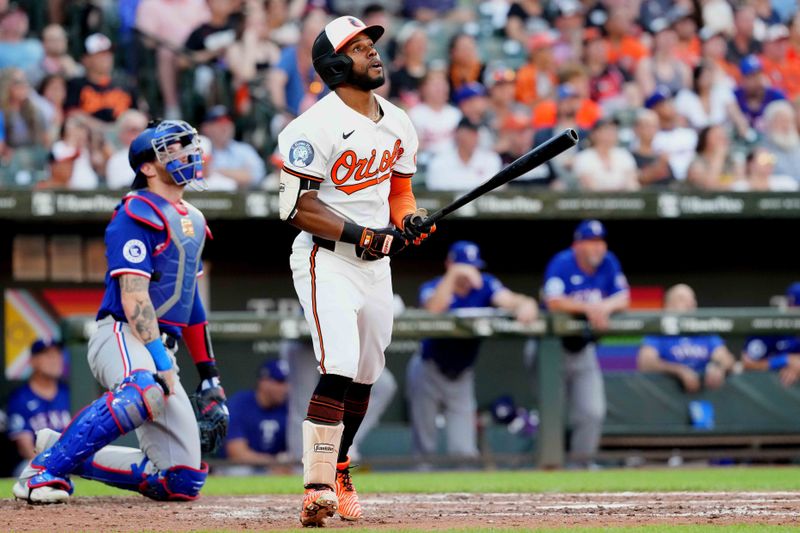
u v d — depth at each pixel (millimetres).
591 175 42125
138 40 43469
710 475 29844
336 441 15953
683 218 41281
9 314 39938
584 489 24828
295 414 33719
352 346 16094
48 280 40312
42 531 15328
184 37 44438
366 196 16719
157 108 43219
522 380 35750
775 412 35094
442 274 42688
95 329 20109
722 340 35000
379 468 33719
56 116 41156
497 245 43000
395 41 47438
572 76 46094
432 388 34031
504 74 44750
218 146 40719
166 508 19500
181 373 36750
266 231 41531
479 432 34719
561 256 35156
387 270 16953
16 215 36781
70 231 40500
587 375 34188
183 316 20234
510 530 14656
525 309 33656
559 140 15570
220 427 21000
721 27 50062
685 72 47875
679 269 44000
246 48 44625
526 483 27031
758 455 34469
